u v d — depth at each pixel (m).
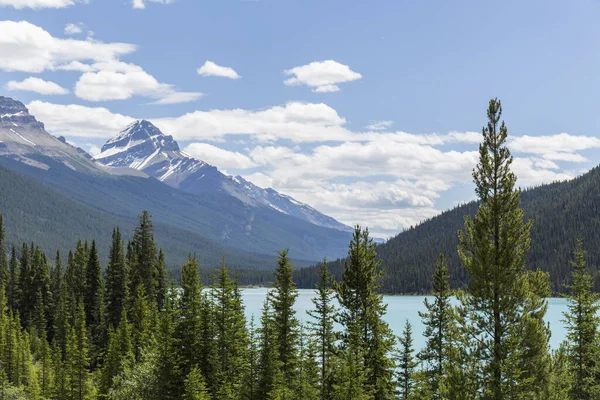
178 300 62.12
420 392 49.00
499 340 32.31
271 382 50.97
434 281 53.72
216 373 57.62
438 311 52.50
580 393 47.59
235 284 62.03
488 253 32.88
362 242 50.69
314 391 49.12
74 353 72.25
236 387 52.00
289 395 48.38
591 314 48.94
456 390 32.47
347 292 50.62
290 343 55.12
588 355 48.66
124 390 58.94
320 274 52.53
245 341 59.72
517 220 33.16
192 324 59.81
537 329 31.81
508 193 33.28
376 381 48.97
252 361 51.78
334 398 45.38
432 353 51.84
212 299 61.56
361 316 50.06
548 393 31.27
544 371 31.75
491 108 33.91
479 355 32.31
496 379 31.75
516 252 33.06
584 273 50.62
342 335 50.69
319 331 51.69
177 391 55.94
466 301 33.66
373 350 49.25
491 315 32.78
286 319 55.22
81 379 71.56
